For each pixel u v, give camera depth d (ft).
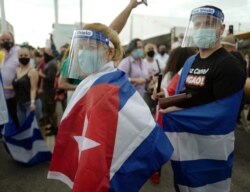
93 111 4.83
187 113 6.08
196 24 6.34
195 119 5.98
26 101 12.48
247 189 10.44
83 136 4.95
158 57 22.47
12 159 13.01
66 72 6.02
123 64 13.78
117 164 4.83
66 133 5.44
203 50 6.46
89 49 5.19
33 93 12.40
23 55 12.75
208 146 6.02
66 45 17.70
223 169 6.14
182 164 6.21
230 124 5.95
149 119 5.18
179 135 6.18
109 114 4.86
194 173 6.17
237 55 9.98
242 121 18.54
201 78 6.26
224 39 11.32
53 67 16.66
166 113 6.28
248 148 14.83
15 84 12.59
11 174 11.44
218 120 5.85
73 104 5.34
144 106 5.28
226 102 5.84
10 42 14.11
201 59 6.53
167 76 9.65
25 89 12.45
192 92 6.39
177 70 9.53
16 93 12.57
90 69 5.25
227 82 5.84
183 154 6.18
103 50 5.24
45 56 18.74
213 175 6.16
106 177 4.66
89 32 5.16
